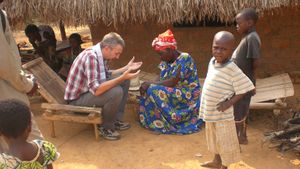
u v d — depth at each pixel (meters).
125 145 4.90
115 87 4.84
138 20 6.46
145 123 5.31
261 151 4.59
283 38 6.84
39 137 3.51
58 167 4.43
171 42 4.98
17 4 5.58
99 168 4.39
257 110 5.73
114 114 4.95
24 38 12.77
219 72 3.69
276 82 5.84
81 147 4.91
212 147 3.99
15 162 2.35
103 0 5.47
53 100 5.08
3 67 3.17
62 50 7.30
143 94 5.26
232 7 5.37
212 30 6.83
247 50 4.38
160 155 4.61
